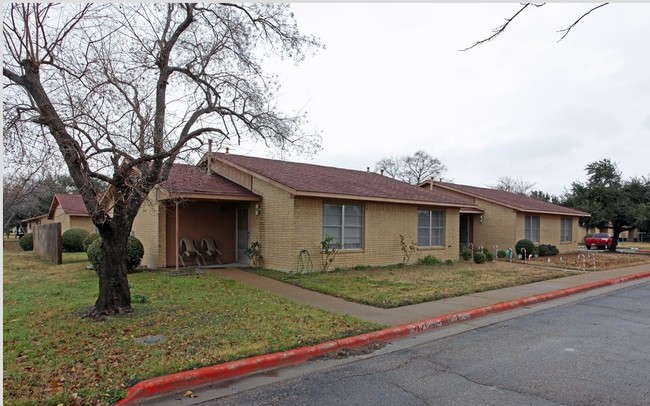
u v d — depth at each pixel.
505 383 4.97
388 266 16.19
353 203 15.40
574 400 4.48
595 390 4.75
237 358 5.56
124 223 7.84
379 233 16.23
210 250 15.43
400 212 17.09
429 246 18.58
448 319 8.04
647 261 21.05
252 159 17.39
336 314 8.09
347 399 4.56
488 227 24.58
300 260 13.76
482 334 7.30
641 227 29.16
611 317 8.65
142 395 4.64
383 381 5.08
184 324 7.08
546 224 26.50
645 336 7.11
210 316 7.64
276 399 4.59
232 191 14.72
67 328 6.81
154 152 7.77
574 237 29.56
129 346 5.93
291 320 7.49
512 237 23.53
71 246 24.69
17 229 51.06
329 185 15.12
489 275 13.98
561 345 6.57
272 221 14.44
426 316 8.09
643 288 12.93
